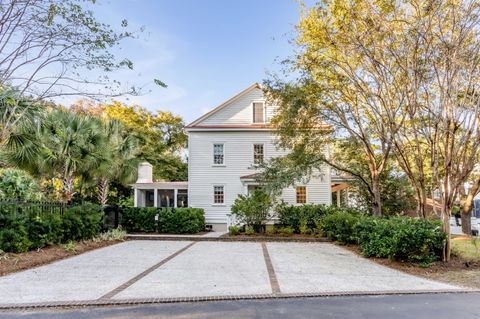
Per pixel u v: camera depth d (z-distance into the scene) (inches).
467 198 606.5
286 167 561.6
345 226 473.4
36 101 303.3
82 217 471.8
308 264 328.8
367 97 450.9
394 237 323.6
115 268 304.5
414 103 347.6
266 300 200.7
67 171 464.1
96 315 172.7
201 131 803.4
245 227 613.6
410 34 343.9
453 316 172.2
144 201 946.1
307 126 536.4
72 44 278.7
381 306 190.1
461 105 324.8
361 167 647.1
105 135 530.6
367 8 372.2
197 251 421.1
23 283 243.6
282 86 525.7
